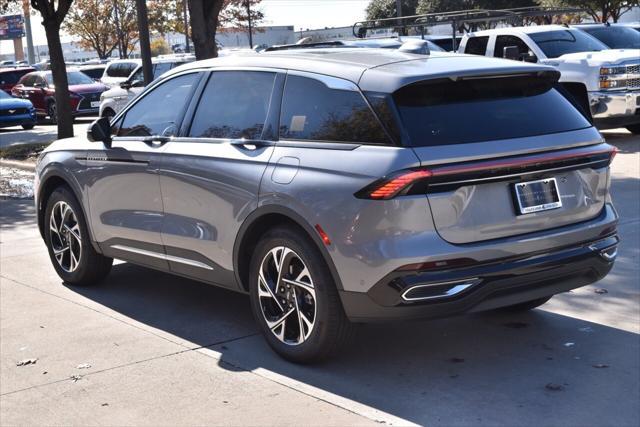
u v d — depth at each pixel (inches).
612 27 678.5
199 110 222.2
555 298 240.7
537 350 199.6
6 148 691.4
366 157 174.9
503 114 183.6
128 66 1058.1
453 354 199.0
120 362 200.4
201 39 541.6
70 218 267.3
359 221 171.9
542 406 168.6
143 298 254.5
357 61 195.0
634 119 569.3
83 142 258.5
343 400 173.9
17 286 272.5
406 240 168.2
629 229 319.9
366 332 216.2
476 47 653.3
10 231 370.0
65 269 271.0
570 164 184.4
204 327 225.5
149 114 238.2
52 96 1093.8
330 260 178.2
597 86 563.8
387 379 184.7
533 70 189.5
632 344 201.5
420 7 1862.7
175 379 188.4
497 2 1669.5
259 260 197.5
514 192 177.6
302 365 194.4
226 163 205.2
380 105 177.6
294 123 194.9
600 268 192.5
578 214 188.2
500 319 223.3
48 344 214.8
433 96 179.9
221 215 206.4
